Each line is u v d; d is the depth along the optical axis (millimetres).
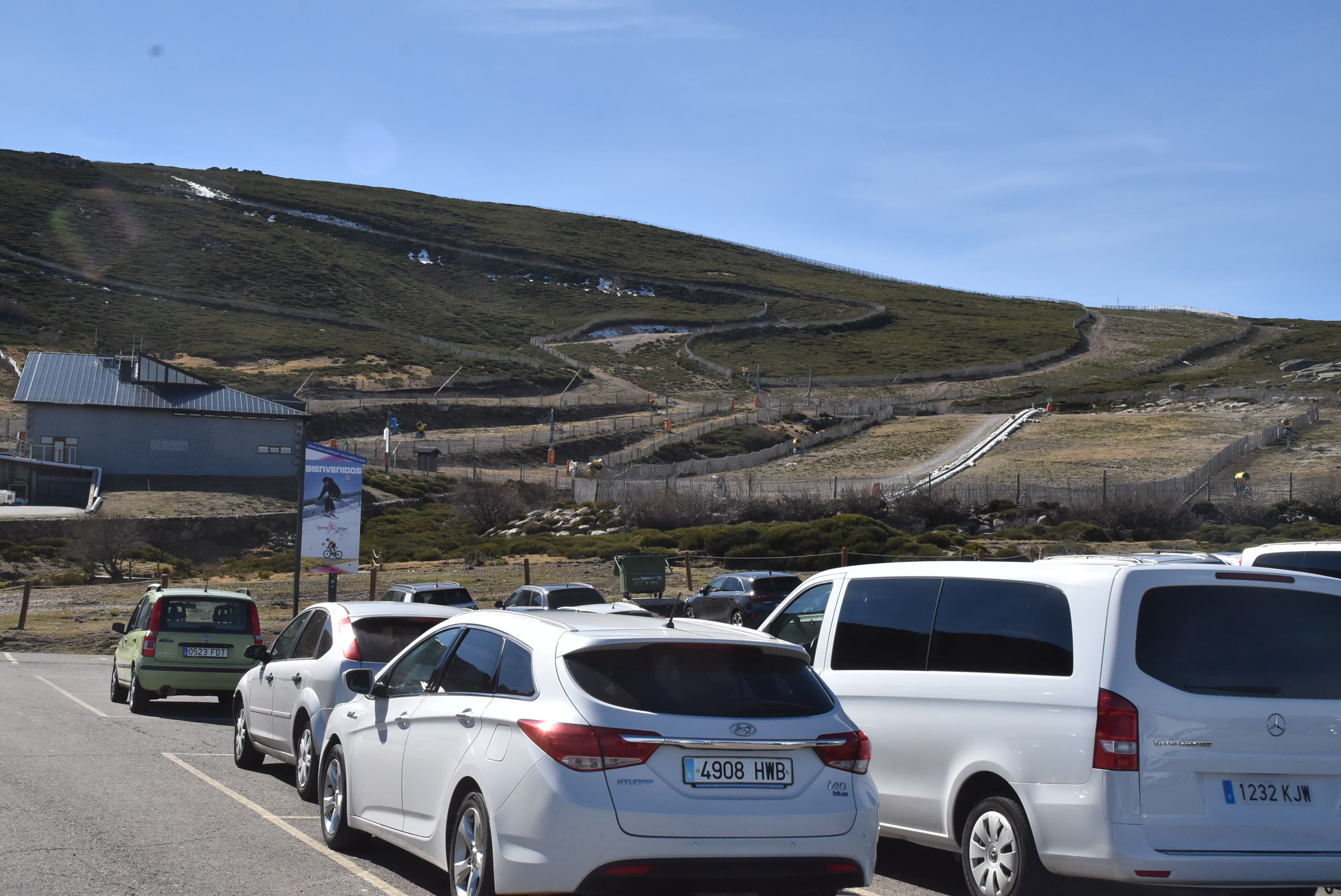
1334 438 78812
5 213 167000
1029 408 109562
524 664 5793
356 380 120250
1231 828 5867
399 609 9570
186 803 8906
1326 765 6031
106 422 70500
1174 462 76438
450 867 5895
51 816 8164
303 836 7938
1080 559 6855
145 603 15602
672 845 5219
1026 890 6141
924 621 7215
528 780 5324
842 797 5590
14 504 59562
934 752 6840
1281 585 6289
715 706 5508
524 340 166500
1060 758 6066
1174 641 6062
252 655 10688
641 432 108250
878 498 58250
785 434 106438
